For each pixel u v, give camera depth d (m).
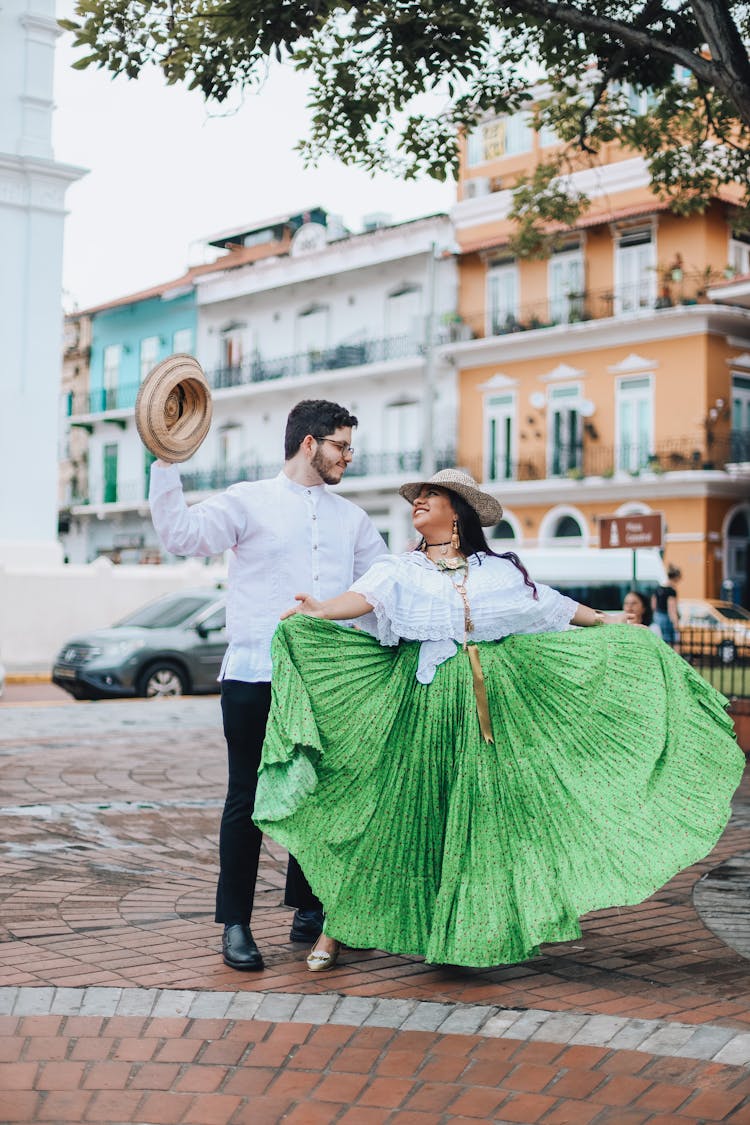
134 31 8.49
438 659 4.36
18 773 9.05
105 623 23.75
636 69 9.88
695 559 32.94
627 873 4.32
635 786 4.43
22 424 25.45
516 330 35.91
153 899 5.49
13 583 22.81
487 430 37.12
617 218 33.41
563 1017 3.86
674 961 4.58
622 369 34.09
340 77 9.33
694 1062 3.49
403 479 38.09
